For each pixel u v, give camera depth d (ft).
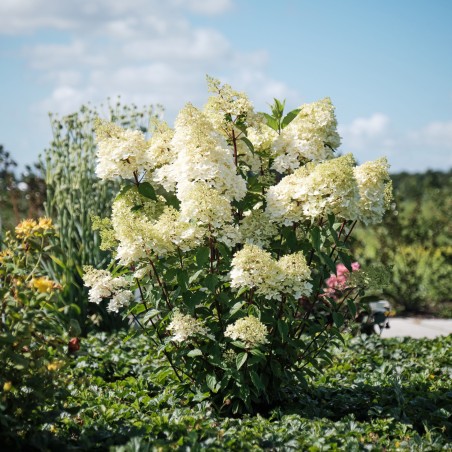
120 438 12.85
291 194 14.55
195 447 11.94
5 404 11.99
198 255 14.07
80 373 19.57
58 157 28.40
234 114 15.42
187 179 14.07
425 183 62.95
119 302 15.16
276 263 13.83
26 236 13.50
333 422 14.92
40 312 12.77
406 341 26.00
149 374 19.11
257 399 15.14
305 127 15.84
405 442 13.55
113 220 15.26
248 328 13.75
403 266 44.73
